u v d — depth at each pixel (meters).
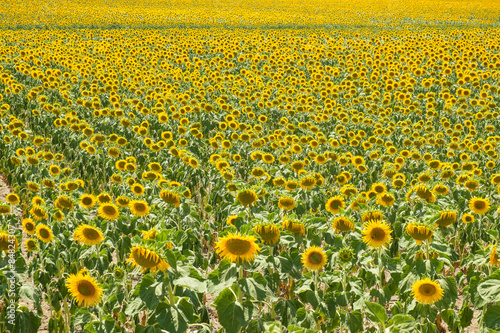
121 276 4.62
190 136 11.29
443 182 8.00
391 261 4.87
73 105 14.49
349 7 78.81
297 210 6.27
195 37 34.19
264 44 28.44
